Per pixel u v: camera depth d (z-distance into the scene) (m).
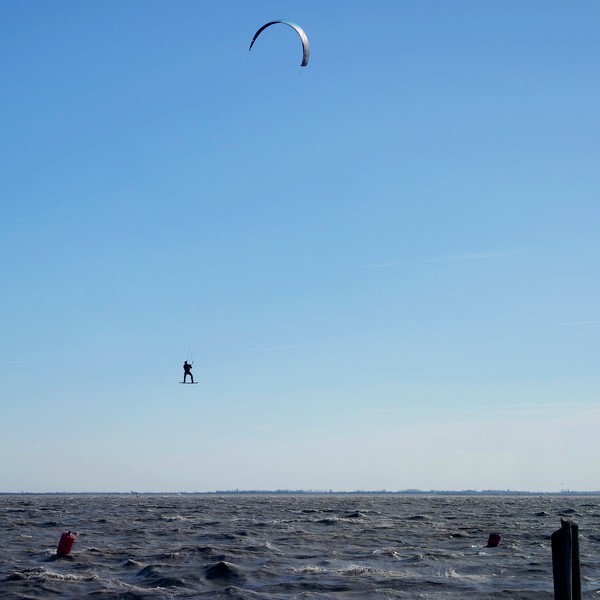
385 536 59.44
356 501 182.88
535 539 56.84
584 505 147.62
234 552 45.12
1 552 46.69
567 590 21.05
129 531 63.94
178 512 103.44
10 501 178.25
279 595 32.34
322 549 48.94
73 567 40.00
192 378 44.47
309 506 134.50
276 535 59.53
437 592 33.19
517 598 31.91
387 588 33.97
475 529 67.69
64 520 81.44
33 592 32.47
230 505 140.12
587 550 49.09
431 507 131.50
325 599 31.56
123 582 35.50
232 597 31.53
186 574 36.91
